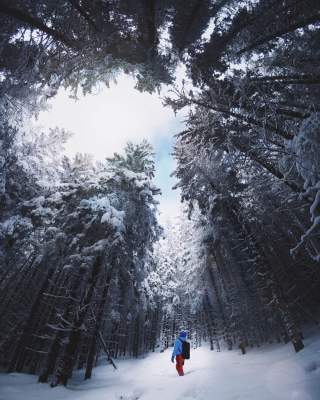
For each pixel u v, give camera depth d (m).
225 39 6.32
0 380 9.55
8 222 12.77
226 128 8.23
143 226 14.12
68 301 11.13
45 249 13.12
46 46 5.58
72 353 9.99
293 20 5.79
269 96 6.59
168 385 7.37
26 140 14.88
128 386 8.59
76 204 13.73
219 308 18.94
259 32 6.18
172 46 6.66
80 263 12.05
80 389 9.40
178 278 29.09
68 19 5.39
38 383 9.62
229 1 5.65
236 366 8.89
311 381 4.64
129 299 14.52
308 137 4.85
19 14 4.93
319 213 5.30
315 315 12.23
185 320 29.72
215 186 12.84
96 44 6.04
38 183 13.64
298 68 6.10
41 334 15.10
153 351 29.56
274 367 6.94
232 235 14.14
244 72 6.57
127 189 14.09
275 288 10.07
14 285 17.67
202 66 6.96
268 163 8.26
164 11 5.75
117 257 12.52
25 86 6.03
